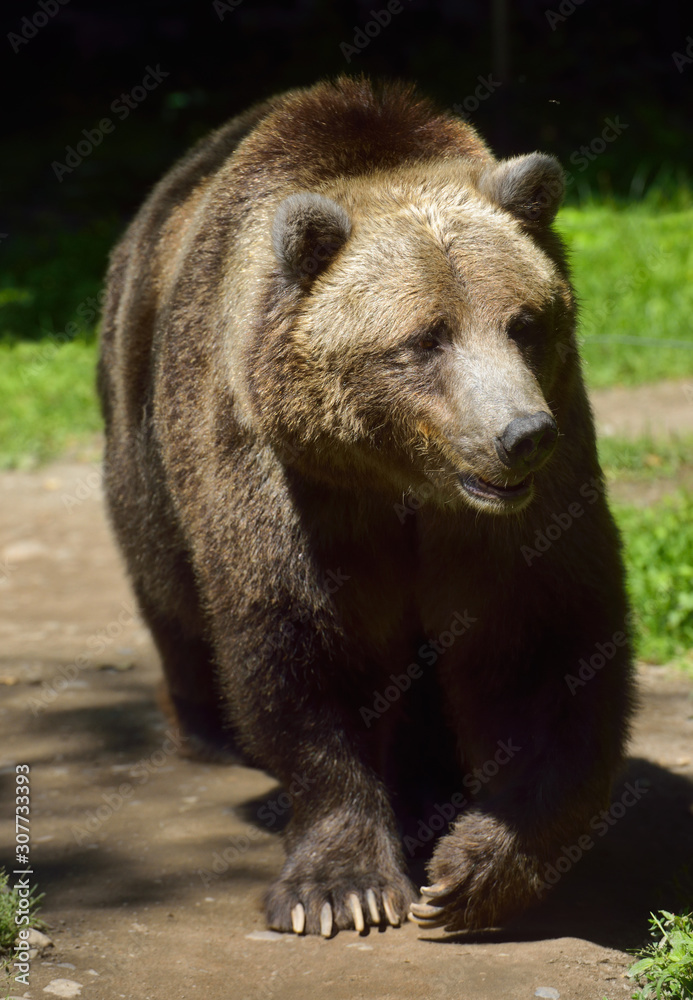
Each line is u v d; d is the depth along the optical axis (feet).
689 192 93.61
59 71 146.00
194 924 21.93
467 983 19.45
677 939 19.45
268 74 137.08
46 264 95.71
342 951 20.76
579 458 21.81
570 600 21.56
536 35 130.00
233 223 23.72
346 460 21.07
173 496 24.77
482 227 20.51
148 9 147.95
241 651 22.56
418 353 19.99
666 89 121.49
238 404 21.88
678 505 44.06
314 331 20.62
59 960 20.33
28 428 64.90
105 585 45.06
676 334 67.36
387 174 22.22
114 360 30.14
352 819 22.30
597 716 21.40
